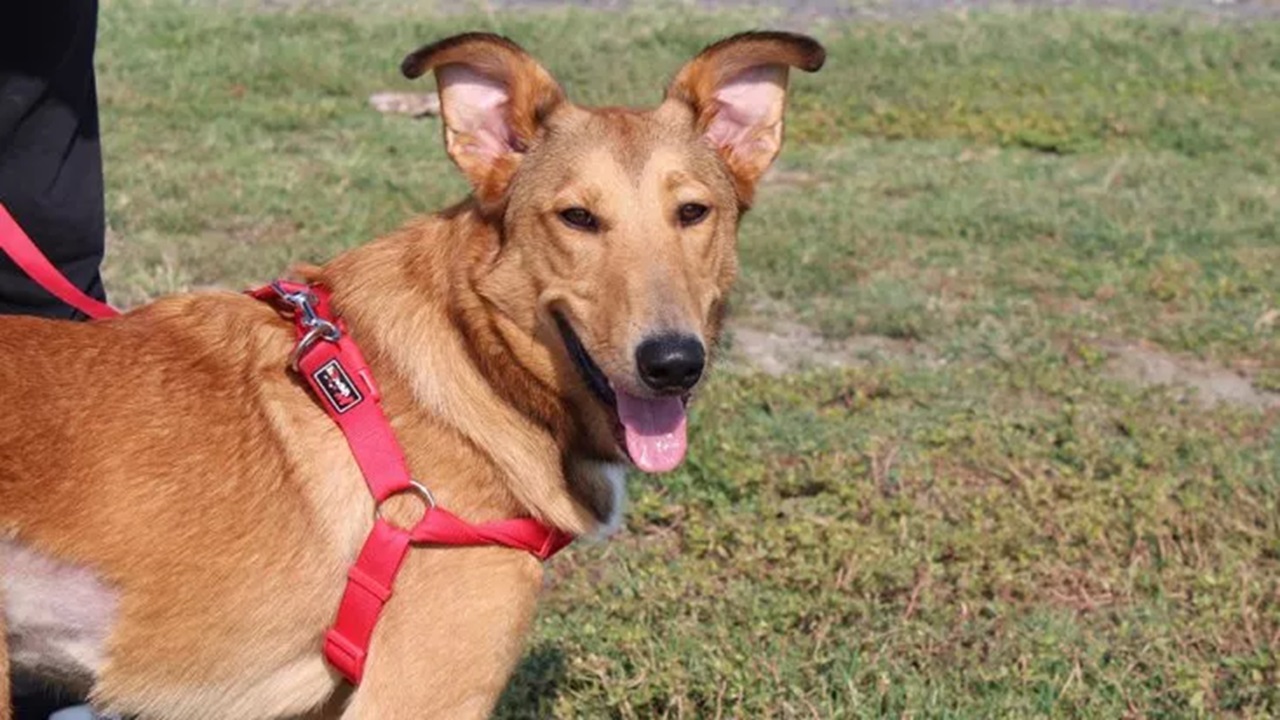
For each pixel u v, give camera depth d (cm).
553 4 575
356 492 135
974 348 256
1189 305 282
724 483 201
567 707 161
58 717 155
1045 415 224
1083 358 253
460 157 141
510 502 137
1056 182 373
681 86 147
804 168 382
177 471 134
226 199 313
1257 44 521
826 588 179
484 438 136
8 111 152
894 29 532
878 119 433
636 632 167
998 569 182
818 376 235
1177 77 484
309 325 137
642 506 195
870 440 212
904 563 182
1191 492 200
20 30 151
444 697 135
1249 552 190
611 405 139
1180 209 347
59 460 132
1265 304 284
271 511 134
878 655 168
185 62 450
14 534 130
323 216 309
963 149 412
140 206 307
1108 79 479
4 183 153
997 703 163
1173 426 223
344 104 420
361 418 135
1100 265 303
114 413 134
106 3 525
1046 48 507
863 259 304
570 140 141
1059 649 170
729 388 226
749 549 186
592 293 138
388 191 332
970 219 331
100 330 137
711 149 147
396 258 141
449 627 134
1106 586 183
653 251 139
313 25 508
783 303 276
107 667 135
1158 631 173
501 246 139
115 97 407
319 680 138
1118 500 198
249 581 134
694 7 576
